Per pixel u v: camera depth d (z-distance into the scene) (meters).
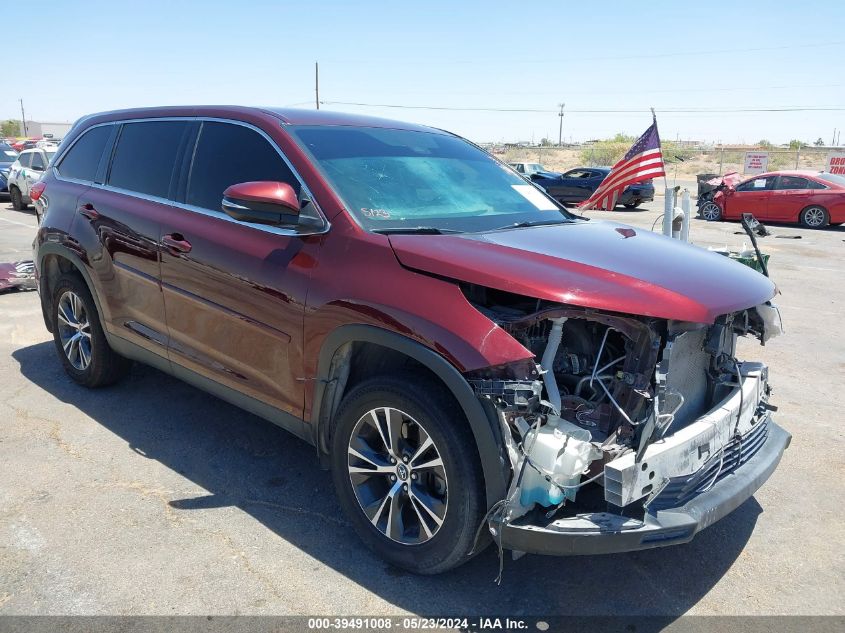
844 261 12.39
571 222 3.82
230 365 3.61
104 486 3.66
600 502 2.66
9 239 12.38
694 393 3.04
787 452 4.33
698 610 2.84
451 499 2.70
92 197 4.50
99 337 4.71
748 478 2.86
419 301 2.72
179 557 3.06
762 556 3.23
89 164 4.74
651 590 2.96
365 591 2.88
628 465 2.41
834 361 6.25
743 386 3.06
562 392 2.87
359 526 3.10
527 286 2.56
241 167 3.63
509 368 2.51
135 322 4.25
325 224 3.14
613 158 53.72
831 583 3.04
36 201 5.05
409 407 2.78
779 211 18.72
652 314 2.51
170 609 2.73
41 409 4.64
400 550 2.95
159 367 4.19
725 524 3.51
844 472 4.07
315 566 3.04
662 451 2.53
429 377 2.83
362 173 3.44
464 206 3.59
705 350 3.02
